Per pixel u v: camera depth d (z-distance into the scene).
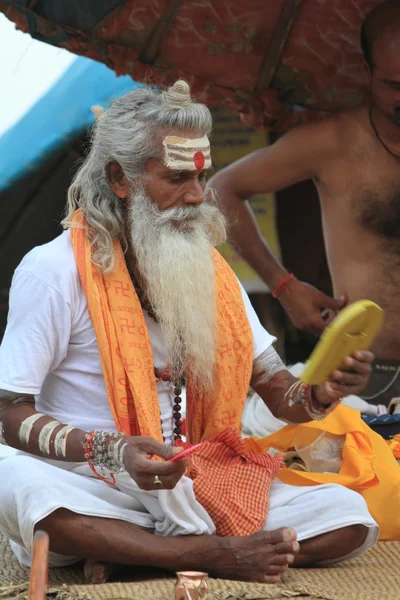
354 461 5.00
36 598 3.01
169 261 4.27
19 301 4.27
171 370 4.47
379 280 7.14
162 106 4.30
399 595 4.02
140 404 4.23
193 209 4.36
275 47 7.10
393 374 7.07
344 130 7.13
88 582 4.24
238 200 7.34
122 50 6.94
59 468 4.30
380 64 6.78
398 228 7.07
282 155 7.23
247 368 4.55
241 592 3.88
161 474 3.87
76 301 4.31
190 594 3.66
